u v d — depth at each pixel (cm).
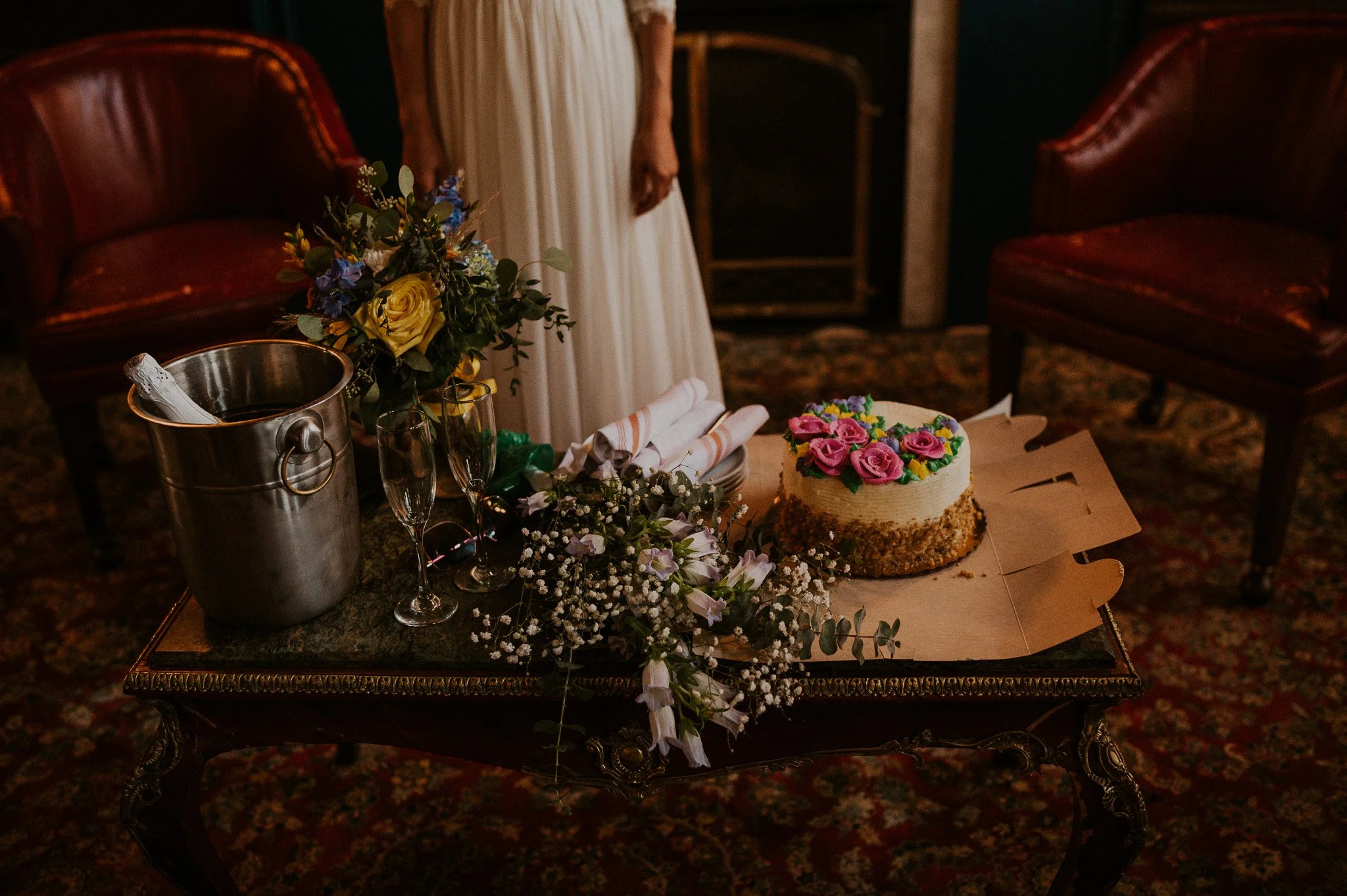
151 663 129
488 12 195
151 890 171
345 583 136
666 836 177
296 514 126
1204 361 221
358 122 338
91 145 267
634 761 131
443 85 206
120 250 257
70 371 232
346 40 327
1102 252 242
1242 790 179
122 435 310
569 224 207
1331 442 281
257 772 192
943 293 355
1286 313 206
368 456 159
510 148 202
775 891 166
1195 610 221
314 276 133
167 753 132
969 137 328
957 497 141
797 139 338
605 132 204
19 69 258
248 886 171
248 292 242
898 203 343
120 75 270
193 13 338
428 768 193
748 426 158
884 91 329
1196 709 196
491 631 130
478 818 182
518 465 156
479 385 145
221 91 275
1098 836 135
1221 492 261
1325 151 244
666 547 126
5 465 296
